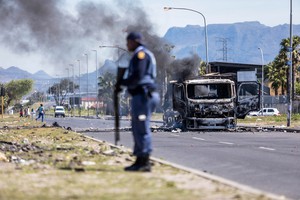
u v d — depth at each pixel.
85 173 16.06
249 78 52.72
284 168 19.67
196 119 51.56
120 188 13.18
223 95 52.22
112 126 70.81
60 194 12.38
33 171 16.69
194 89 52.22
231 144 32.12
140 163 16.52
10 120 111.75
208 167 19.95
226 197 11.98
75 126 71.75
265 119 89.38
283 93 158.38
